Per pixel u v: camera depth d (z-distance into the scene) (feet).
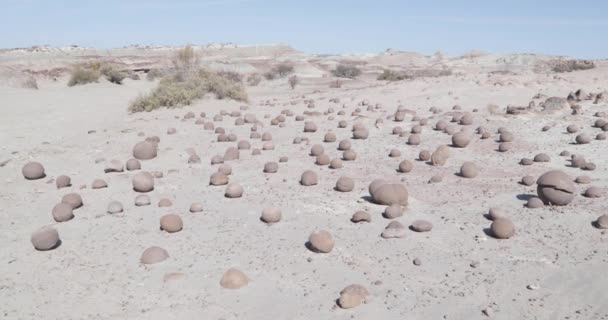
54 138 54.90
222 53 346.13
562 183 28.66
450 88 82.07
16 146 50.62
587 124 51.75
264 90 125.80
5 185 37.29
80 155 46.26
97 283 21.62
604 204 28.86
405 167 38.50
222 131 54.60
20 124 62.69
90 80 121.19
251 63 265.95
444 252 23.72
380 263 22.82
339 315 18.72
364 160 43.06
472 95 75.87
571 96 66.33
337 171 39.47
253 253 24.25
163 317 18.85
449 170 39.19
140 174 34.91
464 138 46.26
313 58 340.18
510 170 38.68
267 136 51.62
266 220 28.09
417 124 56.18
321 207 30.55
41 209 31.73
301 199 32.22
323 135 53.62
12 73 108.37
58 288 21.26
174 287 21.06
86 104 82.74
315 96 90.79
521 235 25.26
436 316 18.34
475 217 28.09
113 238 26.45
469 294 19.75
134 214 30.14
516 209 29.09
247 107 74.84
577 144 45.27
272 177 37.81
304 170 39.83
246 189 34.83
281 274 22.04
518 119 55.16
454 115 58.29
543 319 17.75
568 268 21.34
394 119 59.31
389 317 18.44
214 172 39.68
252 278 21.74
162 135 54.29
